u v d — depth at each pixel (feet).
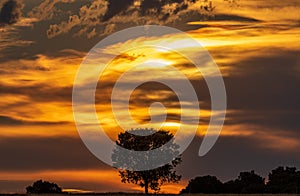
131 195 261.03
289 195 242.17
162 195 255.70
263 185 294.66
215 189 290.35
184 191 292.61
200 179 293.64
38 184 273.75
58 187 276.41
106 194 263.08
